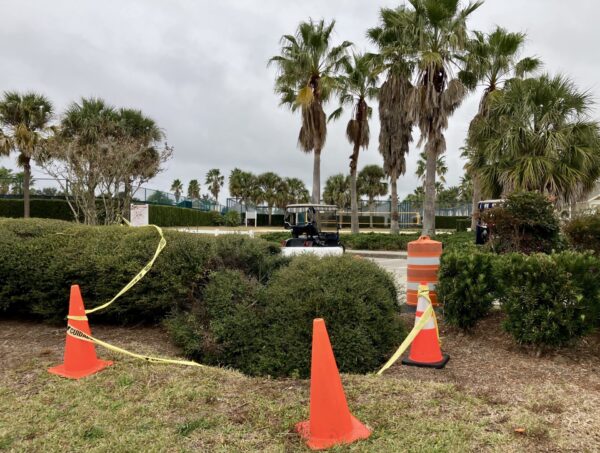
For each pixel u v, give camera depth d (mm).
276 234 22875
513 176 11320
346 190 62219
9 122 24312
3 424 3016
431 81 16484
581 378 3848
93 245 5527
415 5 16922
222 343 4594
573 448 2598
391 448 2617
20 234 5840
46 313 5469
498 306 5957
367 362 4242
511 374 3959
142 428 2951
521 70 19172
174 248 5277
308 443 2725
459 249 6199
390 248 20531
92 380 3766
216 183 88750
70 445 2758
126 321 5453
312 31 21797
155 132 22578
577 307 4238
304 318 4391
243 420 3041
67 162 15797
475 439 2697
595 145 11445
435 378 3916
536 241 6609
